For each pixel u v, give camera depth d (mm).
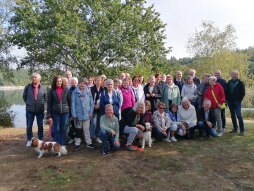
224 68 19359
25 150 5430
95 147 5473
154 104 6371
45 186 3352
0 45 11883
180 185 3279
